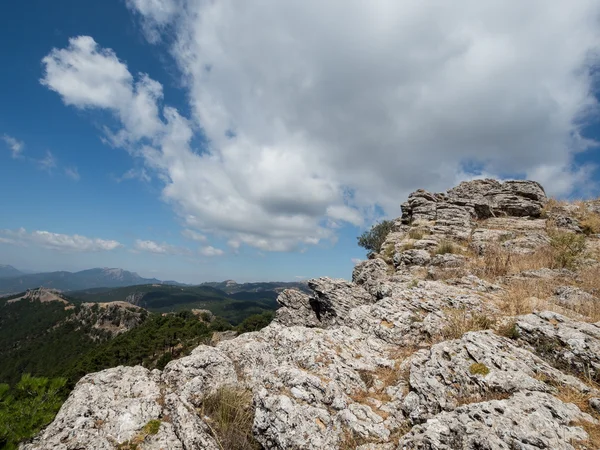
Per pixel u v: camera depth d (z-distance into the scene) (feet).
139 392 28.35
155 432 23.99
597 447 15.89
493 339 26.99
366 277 76.28
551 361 25.12
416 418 21.75
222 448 22.71
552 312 30.40
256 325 287.69
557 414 18.10
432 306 39.58
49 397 30.40
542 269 51.34
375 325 38.42
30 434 26.94
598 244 64.28
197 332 323.57
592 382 22.12
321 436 21.59
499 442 16.43
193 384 29.45
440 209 93.09
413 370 25.72
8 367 593.42
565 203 92.63
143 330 378.94
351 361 29.96
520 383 21.21
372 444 20.33
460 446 17.12
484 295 41.86
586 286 43.88
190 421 24.54
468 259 62.54
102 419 24.82
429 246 73.05
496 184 105.09
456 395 22.33
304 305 77.25
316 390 25.49
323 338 33.81
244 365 35.17
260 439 23.31
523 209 88.17
